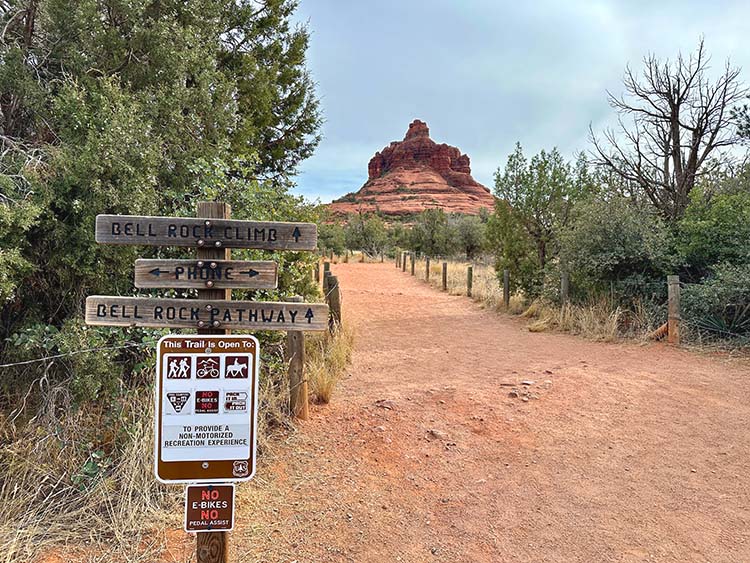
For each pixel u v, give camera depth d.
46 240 4.06
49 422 3.79
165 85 5.37
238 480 2.37
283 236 2.62
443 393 6.10
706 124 12.60
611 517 3.60
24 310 4.23
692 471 4.23
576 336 9.49
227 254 2.68
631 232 10.07
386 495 3.87
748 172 11.52
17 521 3.19
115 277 4.40
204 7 6.32
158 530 3.25
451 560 3.13
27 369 4.10
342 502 3.72
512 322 11.42
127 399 4.09
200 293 2.84
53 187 3.98
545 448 4.71
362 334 10.03
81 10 4.68
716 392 6.01
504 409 5.63
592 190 13.13
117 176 4.17
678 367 7.09
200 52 5.89
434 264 27.11
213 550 2.44
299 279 6.52
